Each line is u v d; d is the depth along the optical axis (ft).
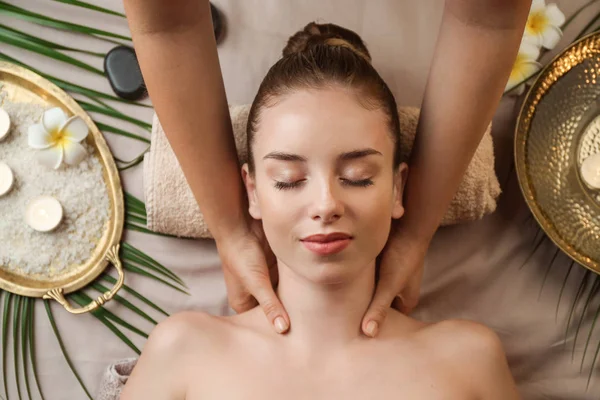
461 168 2.97
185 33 2.56
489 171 3.57
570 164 3.77
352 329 3.01
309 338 2.98
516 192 3.92
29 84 3.82
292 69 2.72
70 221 3.82
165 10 2.44
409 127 3.42
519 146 3.64
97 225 3.85
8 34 3.80
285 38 3.80
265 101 2.75
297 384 2.92
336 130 2.56
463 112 2.75
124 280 3.87
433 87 2.80
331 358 2.98
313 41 3.18
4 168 3.76
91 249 3.85
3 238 3.80
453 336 3.07
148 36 2.56
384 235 2.73
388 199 2.71
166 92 2.70
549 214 3.72
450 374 2.96
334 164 2.57
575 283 3.92
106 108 3.83
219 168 2.98
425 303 3.90
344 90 2.63
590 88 3.76
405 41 3.81
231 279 3.34
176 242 3.87
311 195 2.57
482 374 3.01
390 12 3.81
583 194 3.76
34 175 3.80
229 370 2.96
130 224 3.86
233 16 3.79
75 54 3.84
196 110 2.76
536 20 3.80
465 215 3.64
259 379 2.93
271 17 3.79
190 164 2.95
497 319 3.91
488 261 3.92
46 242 3.81
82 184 3.82
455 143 2.86
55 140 3.72
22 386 3.87
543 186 3.73
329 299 2.93
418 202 3.10
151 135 3.74
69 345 3.87
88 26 3.82
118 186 3.80
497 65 2.59
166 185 3.53
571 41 3.85
